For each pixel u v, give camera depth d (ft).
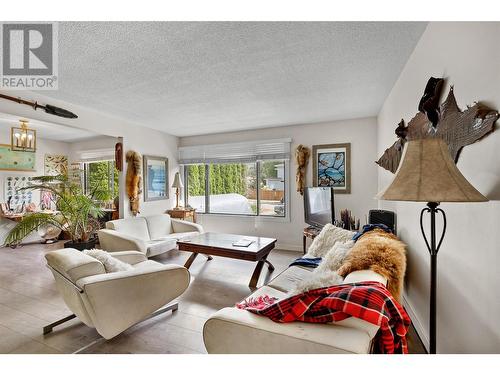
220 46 6.66
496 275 3.26
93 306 5.60
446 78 4.77
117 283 5.91
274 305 3.94
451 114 4.44
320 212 12.16
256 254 9.57
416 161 3.39
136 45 6.59
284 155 15.19
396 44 6.60
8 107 9.36
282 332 3.63
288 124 14.89
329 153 14.21
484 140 3.54
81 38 6.26
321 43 6.55
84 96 10.28
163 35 6.17
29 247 15.89
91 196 13.14
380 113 12.23
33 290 9.25
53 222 12.14
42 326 6.86
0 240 16.07
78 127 11.69
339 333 3.51
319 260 8.45
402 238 8.13
